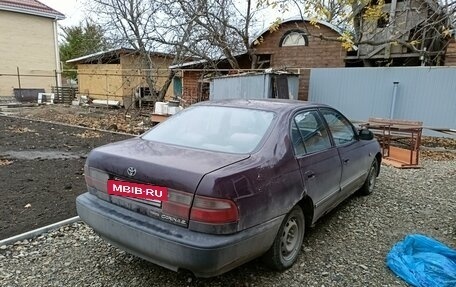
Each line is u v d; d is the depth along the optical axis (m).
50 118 12.70
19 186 4.57
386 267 2.89
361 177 4.37
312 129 3.28
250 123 2.93
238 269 2.78
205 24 13.05
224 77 11.22
